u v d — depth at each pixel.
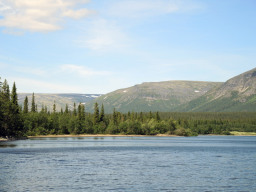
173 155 96.06
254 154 102.56
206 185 48.38
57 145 135.00
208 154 101.38
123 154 97.06
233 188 46.53
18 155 86.56
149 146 140.25
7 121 161.62
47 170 60.78
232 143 181.75
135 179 52.66
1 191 42.84
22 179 51.00
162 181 51.19
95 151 107.06
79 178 52.91
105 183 49.03
